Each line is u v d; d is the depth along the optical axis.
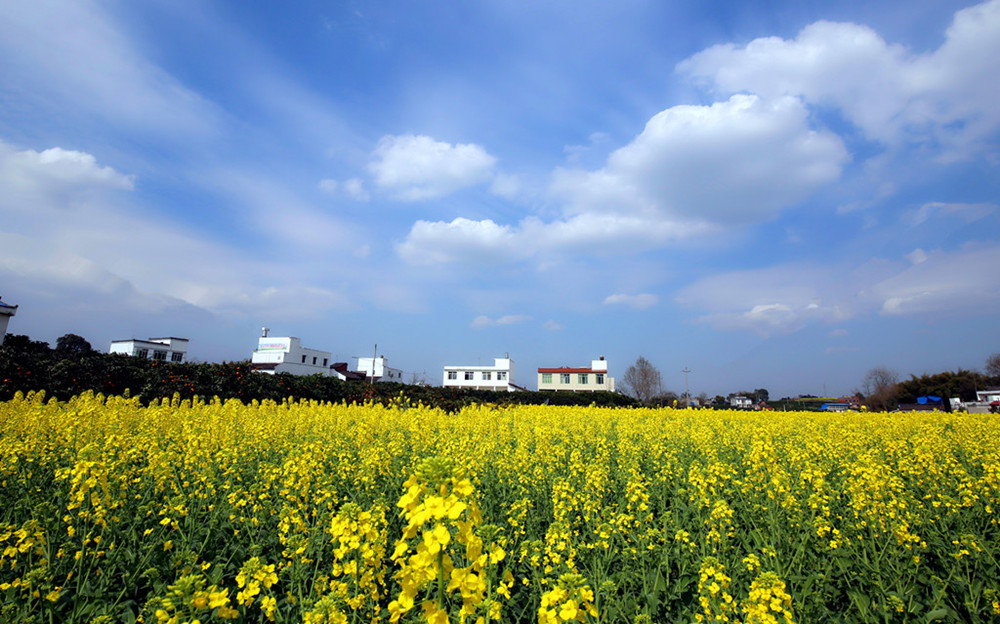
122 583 4.50
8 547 4.21
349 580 3.92
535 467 7.59
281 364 59.09
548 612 2.62
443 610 2.20
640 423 15.63
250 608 4.04
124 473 5.79
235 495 5.46
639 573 4.70
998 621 4.06
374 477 6.93
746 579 4.53
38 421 8.38
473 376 85.88
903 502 5.34
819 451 9.48
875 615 4.13
